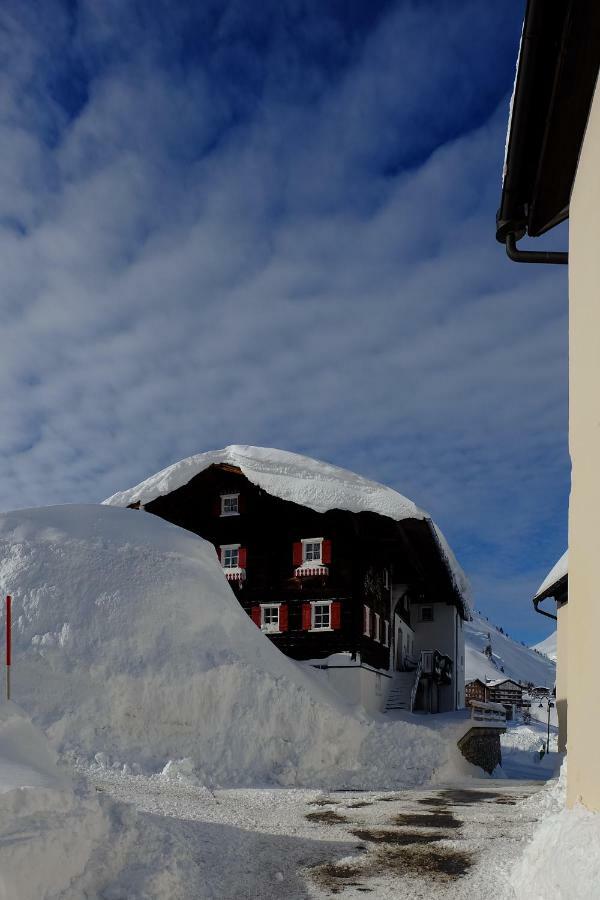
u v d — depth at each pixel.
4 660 15.50
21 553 17.91
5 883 4.42
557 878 4.61
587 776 5.24
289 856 7.79
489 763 24.41
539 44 5.39
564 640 20.02
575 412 5.86
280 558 26.73
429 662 29.64
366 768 17.25
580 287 5.86
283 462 26.73
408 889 6.44
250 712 16.48
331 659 24.70
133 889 5.61
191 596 17.83
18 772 5.66
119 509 20.53
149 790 12.34
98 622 16.52
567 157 6.20
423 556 28.81
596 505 5.20
